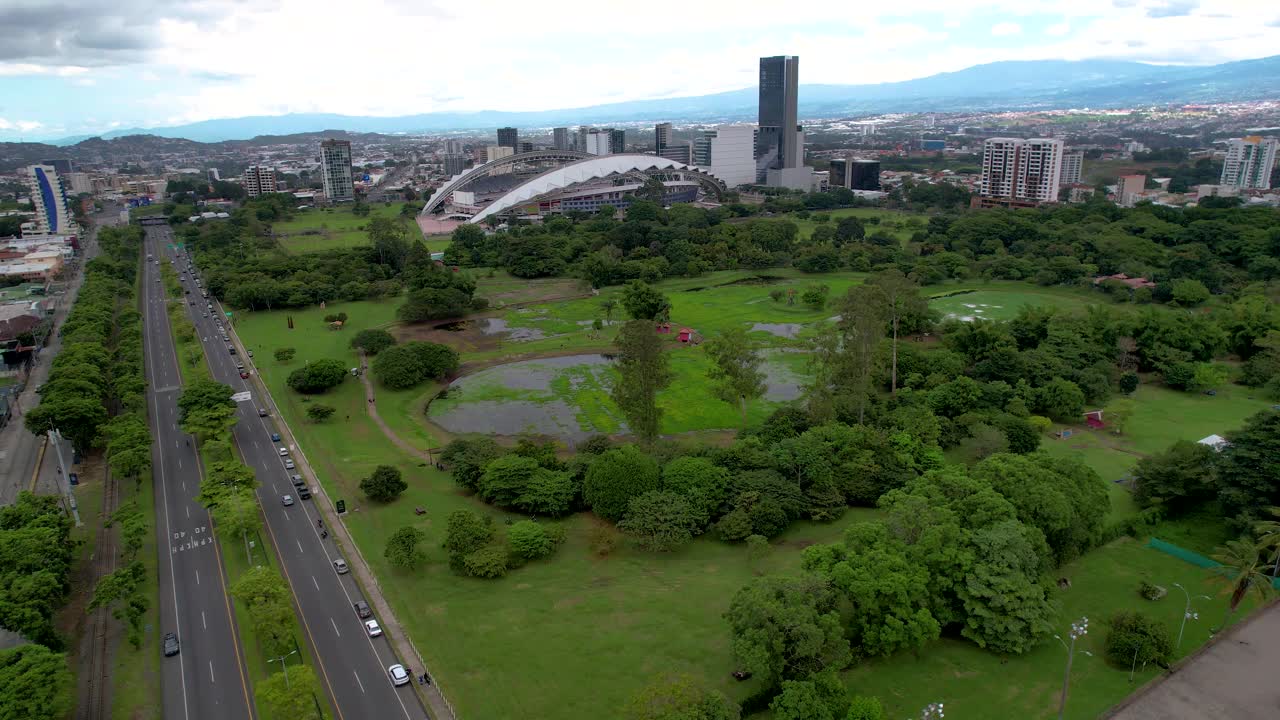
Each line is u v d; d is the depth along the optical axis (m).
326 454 154.62
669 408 177.50
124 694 88.88
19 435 169.12
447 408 183.00
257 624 91.38
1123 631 90.88
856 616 92.38
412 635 98.06
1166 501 125.06
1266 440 113.94
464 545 111.75
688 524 118.00
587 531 123.81
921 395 169.75
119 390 173.75
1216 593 103.31
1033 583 95.06
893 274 188.25
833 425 144.50
